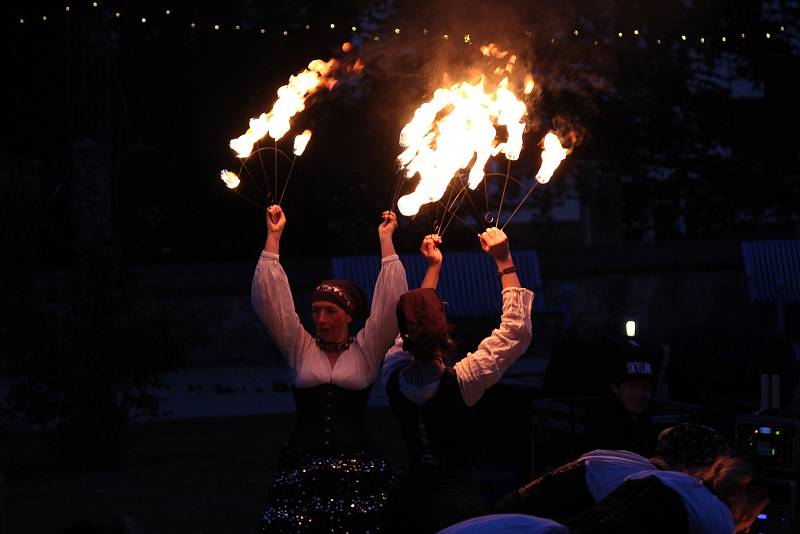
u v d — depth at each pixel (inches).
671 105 735.7
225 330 663.1
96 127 499.2
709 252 734.5
